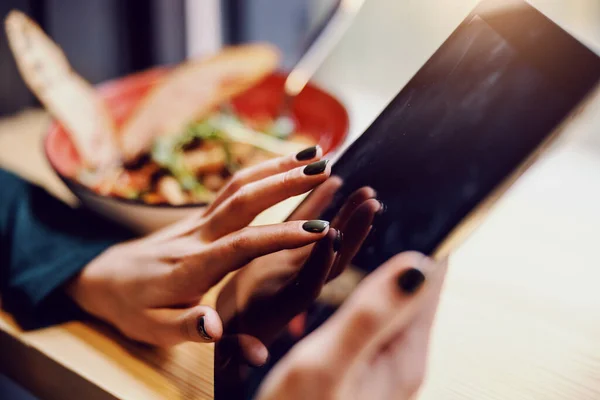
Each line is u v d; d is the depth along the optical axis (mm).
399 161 445
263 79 822
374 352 464
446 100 437
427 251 432
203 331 477
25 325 575
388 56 992
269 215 672
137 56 1021
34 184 660
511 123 419
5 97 938
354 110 915
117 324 551
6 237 620
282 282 469
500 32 427
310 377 462
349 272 449
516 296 596
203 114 731
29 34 665
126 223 611
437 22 925
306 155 487
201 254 487
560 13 794
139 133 718
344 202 458
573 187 777
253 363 475
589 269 632
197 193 669
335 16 789
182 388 521
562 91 408
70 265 565
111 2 968
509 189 424
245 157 720
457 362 532
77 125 688
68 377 540
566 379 520
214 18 1002
